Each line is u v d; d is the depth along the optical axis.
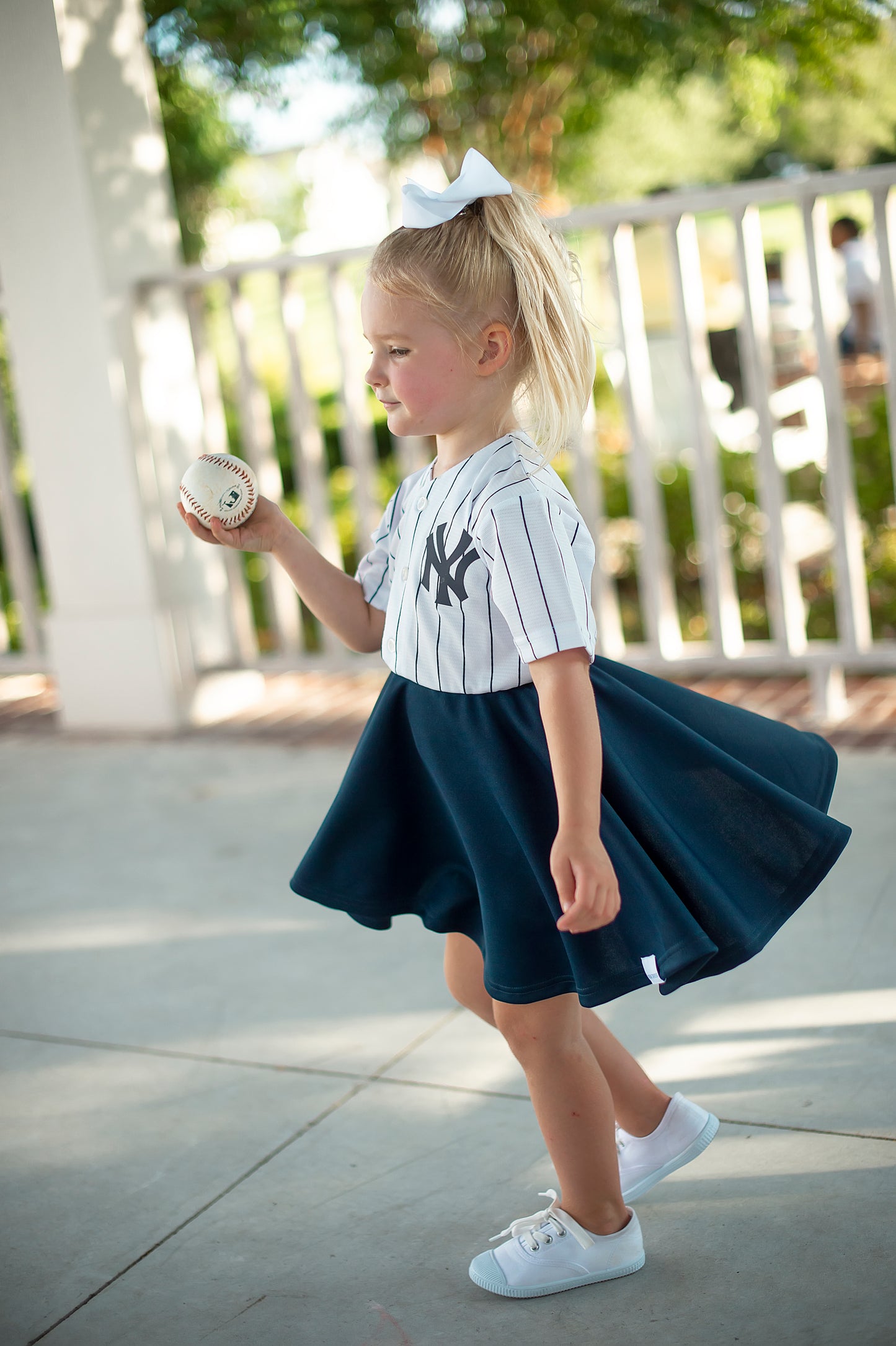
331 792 3.33
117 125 3.83
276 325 10.04
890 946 2.19
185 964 2.40
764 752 1.46
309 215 7.93
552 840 1.33
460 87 5.24
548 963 1.34
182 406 4.09
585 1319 1.37
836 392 3.30
